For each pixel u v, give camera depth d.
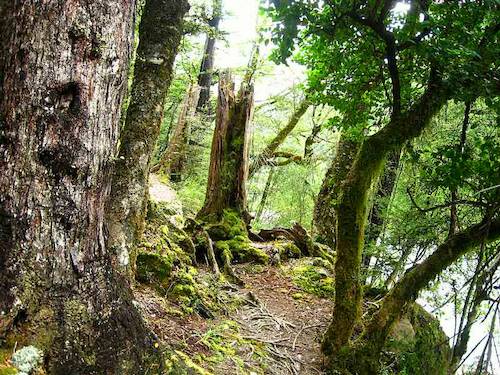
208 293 5.32
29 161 2.05
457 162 4.47
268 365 4.36
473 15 3.65
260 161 11.78
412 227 6.40
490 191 4.32
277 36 3.90
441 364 6.02
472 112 5.98
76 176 2.16
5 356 2.00
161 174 10.77
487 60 3.79
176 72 13.66
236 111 7.40
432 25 3.73
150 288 4.67
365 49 4.75
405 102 5.26
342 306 4.75
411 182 7.07
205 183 12.20
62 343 2.17
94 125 2.19
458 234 4.68
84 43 2.10
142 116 3.80
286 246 7.66
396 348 5.39
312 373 4.54
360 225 4.75
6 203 2.05
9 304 2.04
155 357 2.74
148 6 4.05
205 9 7.40
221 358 4.04
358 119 5.77
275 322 5.38
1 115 2.05
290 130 12.09
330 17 4.09
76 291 2.25
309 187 12.62
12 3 2.04
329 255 8.02
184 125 11.45
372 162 4.66
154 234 5.56
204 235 6.67
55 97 2.06
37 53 2.02
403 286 4.73
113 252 3.41
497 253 3.98
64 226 2.16
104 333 2.37
